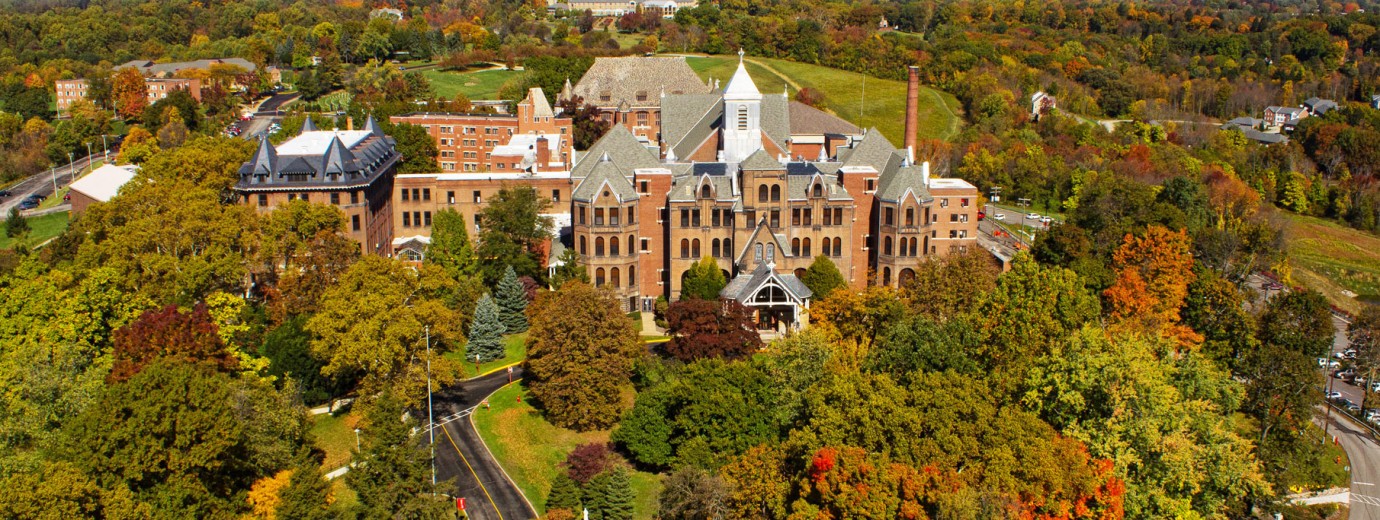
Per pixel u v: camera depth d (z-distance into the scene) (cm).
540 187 16938
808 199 15075
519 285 14375
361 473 8706
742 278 14475
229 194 16912
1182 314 14000
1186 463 9412
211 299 11600
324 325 10975
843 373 10138
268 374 11531
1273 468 11362
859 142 16700
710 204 14912
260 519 8744
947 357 10881
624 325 11900
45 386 9138
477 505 10025
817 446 9106
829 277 14700
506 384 12738
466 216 17012
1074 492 8869
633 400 11912
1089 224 16988
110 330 11538
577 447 10831
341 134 17375
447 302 13975
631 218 14900
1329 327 13700
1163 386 9719
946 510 8206
